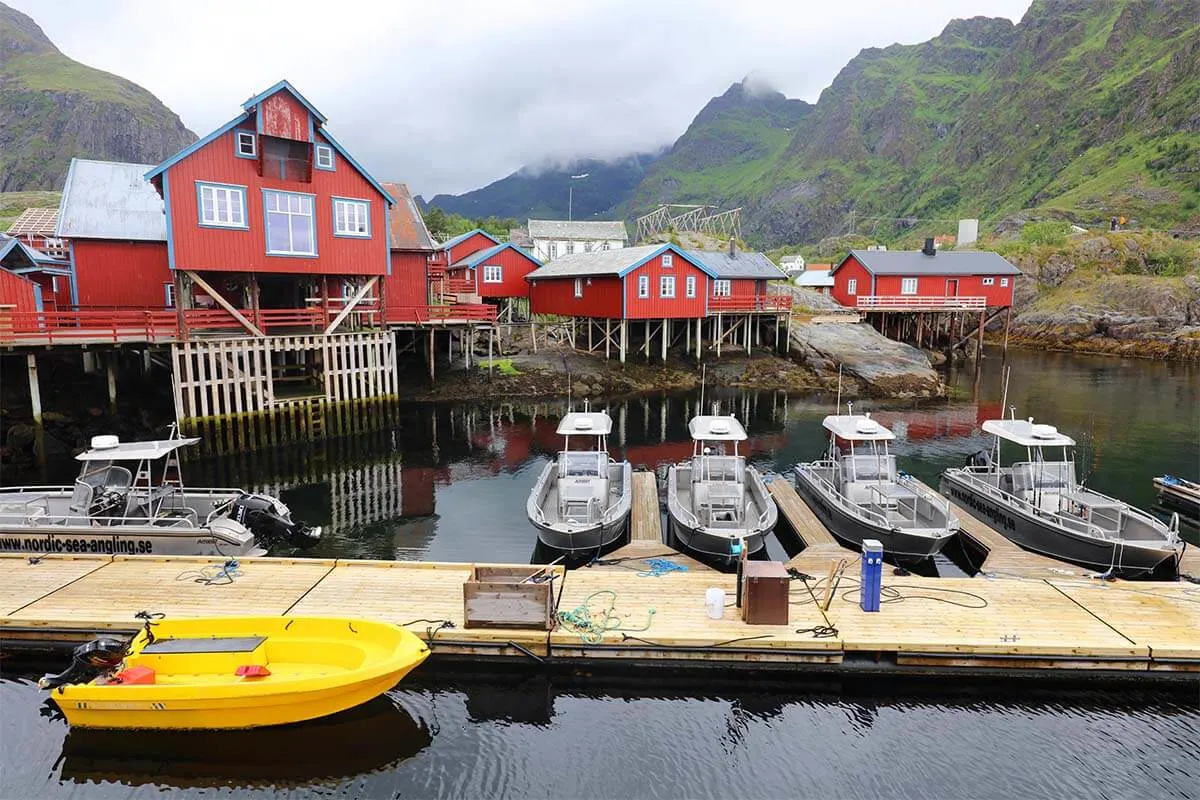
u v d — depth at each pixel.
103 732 9.13
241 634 9.90
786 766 8.71
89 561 13.01
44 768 8.63
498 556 15.70
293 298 31.22
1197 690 10.12
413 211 37.09
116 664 9.23
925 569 15.06
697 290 41.69
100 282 28.61
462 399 35.00
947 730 9.40
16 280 24.62
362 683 9.02
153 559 13.07
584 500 15.98
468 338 36.62
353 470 22.89
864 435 17.22
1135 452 25.80
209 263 24.34
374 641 9.70
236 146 24.53
